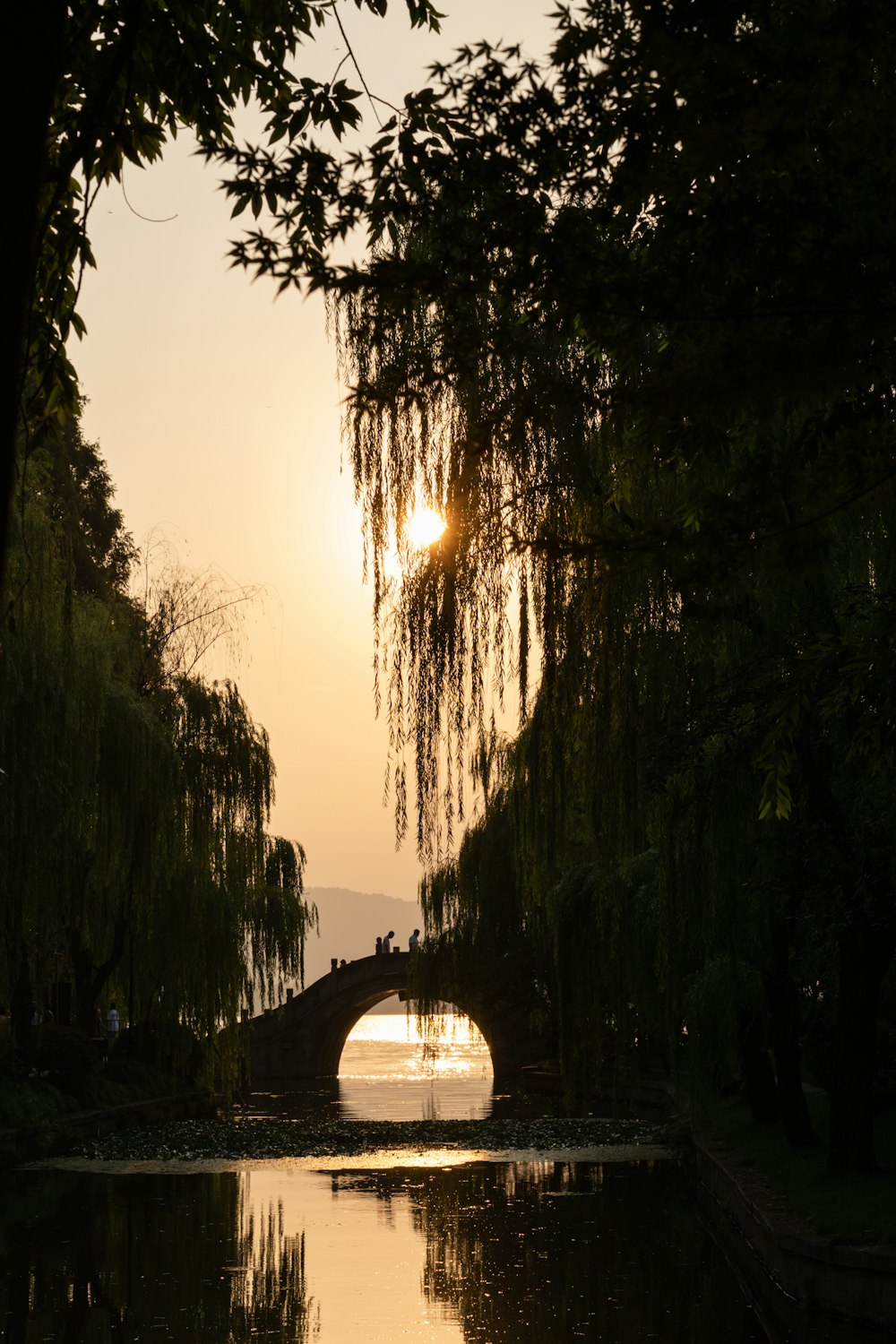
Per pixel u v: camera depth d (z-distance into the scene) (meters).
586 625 17.94
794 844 18.17
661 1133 40.00
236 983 43.53
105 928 40.62
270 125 9.86
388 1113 54.12
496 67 7.72
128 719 36.22
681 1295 18.45
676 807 18.75
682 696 19.12
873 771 11.46
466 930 53.84
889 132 7.84
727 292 8.14
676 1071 29.50
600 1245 22.55
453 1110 55.59
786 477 9.33
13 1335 16.38
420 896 54.84
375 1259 21.20
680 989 28.39
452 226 8.38
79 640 31.34
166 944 41.88
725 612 18.08
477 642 17.22
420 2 9.72
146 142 9.66
